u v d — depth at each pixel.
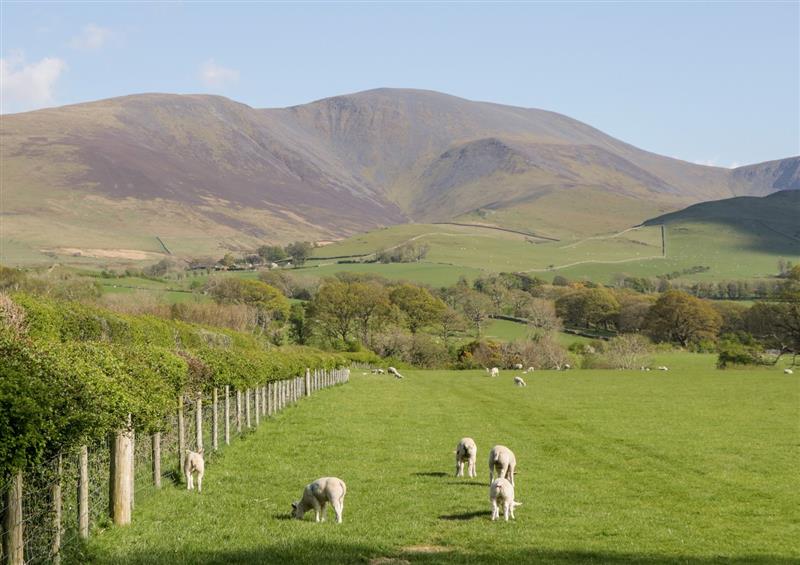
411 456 34.12
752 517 23.62
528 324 178.88
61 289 103.31
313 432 40.91
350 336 153.12
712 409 55.88
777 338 137.88
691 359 134.25
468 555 18.53
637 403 60.69
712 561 18.73
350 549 18.62
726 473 30.80
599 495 26.61
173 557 17.62
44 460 16.47
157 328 50.09
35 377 17.09
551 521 22.62
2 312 30.47
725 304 178.50
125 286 159.88
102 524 20.20
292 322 159.75
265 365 45.91
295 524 21.44
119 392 20.08
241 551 18.25
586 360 124.69
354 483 27.98
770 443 38.81
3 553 14.88
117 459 20.59
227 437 34.84
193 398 30.95
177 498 24.06
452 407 57.38
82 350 22.62
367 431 42.06
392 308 153.00
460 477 29.47
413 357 141.75
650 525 22.44
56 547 16.86
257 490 26.11
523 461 33.44
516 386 81.25
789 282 156.12
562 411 54.53
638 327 175.12
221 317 124.94
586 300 183.88
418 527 21.44
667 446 37.72
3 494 14.98
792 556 19.27
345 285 157.88
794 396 67.12
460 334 169.00
